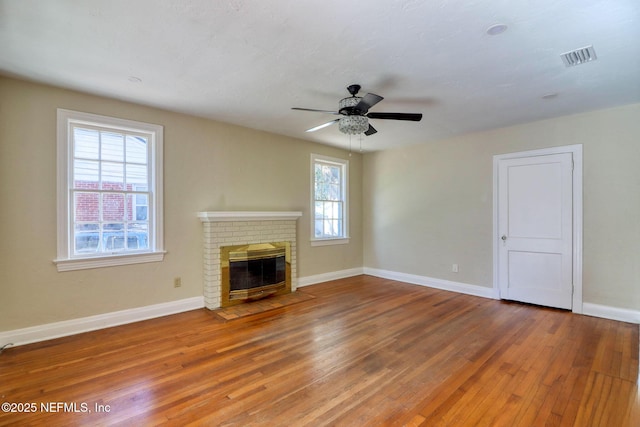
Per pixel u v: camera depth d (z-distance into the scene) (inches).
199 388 86.6
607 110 141.8
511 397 82.7
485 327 131.6
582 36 84.5
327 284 208.8
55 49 91.4
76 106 123.2
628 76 108.7
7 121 110.6
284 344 114.8
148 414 75.7
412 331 127.2
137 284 138.3
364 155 243.4
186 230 153.0
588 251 147.1
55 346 112.0
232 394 83.8
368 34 83.7
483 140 179.8
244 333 125.0
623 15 75.3
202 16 75.9
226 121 164.1
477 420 73.7
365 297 177.2
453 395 83.5
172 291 148.3
